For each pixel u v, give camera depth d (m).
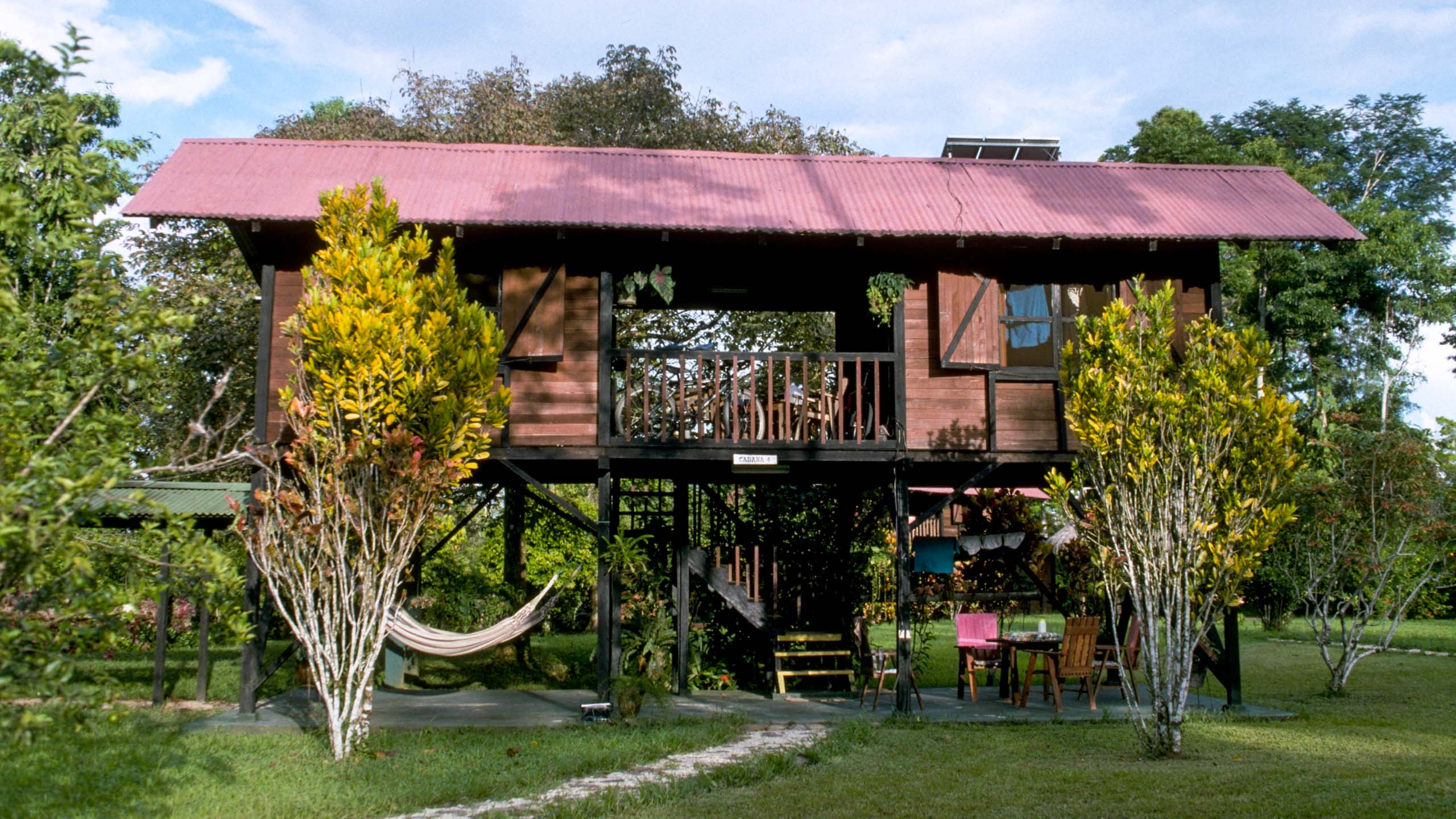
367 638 8.09
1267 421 8.02
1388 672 14.09
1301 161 38.19
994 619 12.17
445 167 11.21
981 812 6.38
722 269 11.73
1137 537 8.18
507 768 7.62
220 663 14.30
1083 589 13.03
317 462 7.75
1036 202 11.12
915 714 10.21
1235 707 10.51
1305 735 9.04
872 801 6.68
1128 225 10.57
